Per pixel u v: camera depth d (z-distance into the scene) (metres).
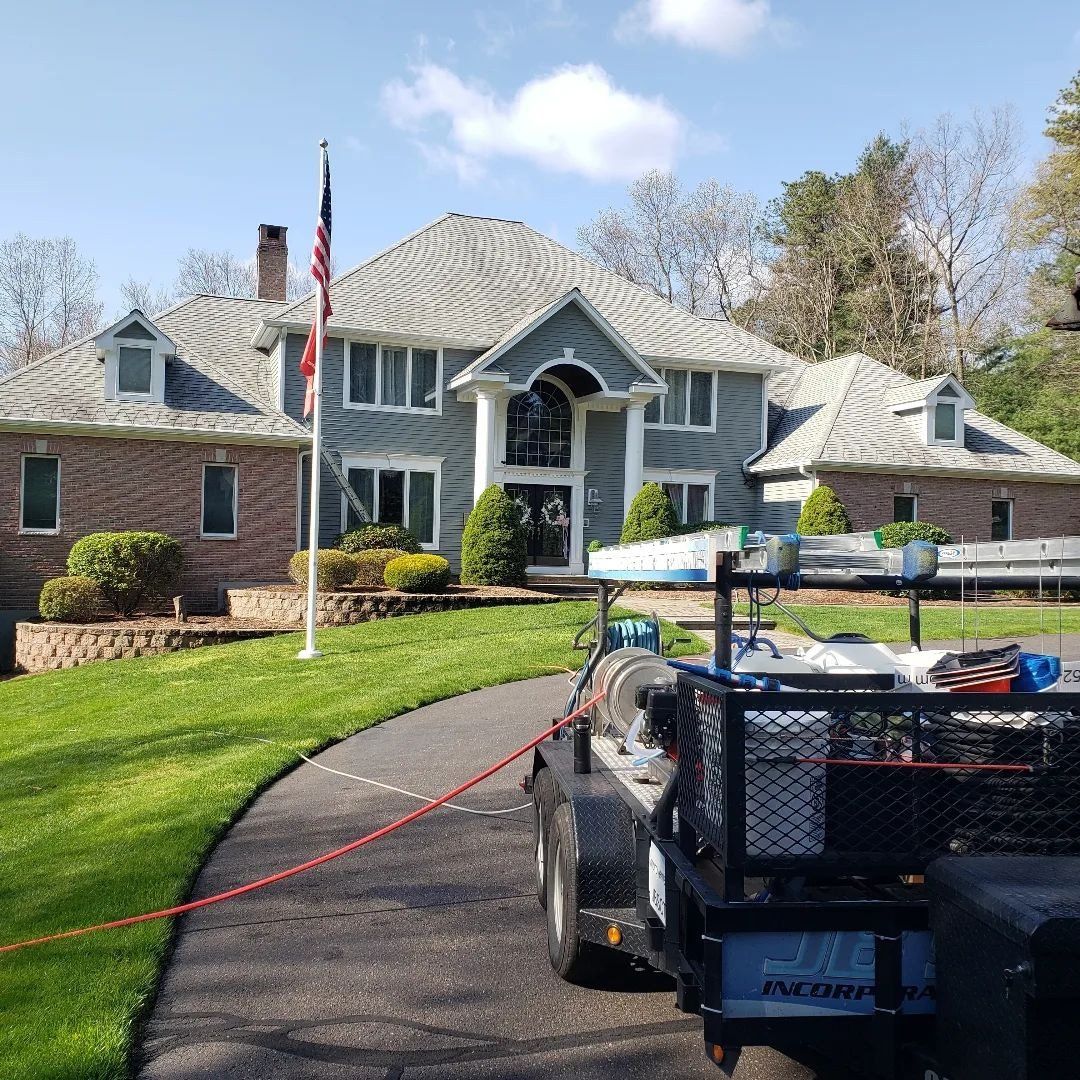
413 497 24.42
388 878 6.39
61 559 20.75
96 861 6.84
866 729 3.37
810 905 3.19
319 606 18.77
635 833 4.37
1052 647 14.36
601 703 5.84
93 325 55.50
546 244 29.47
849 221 47.41
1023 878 2.77
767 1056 4.14
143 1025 4.49
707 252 52.03
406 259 26.55
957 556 4.21
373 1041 4.30
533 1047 4.23
